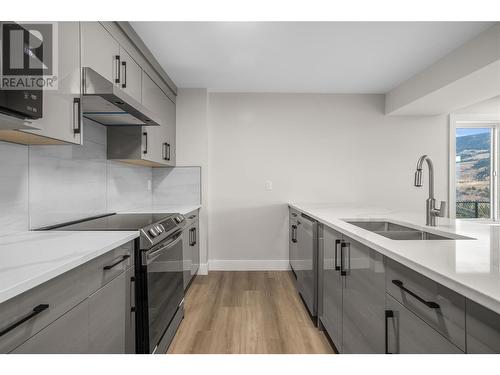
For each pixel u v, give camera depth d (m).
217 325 2.35
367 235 1.45
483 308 0.70
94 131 2.42
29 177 1.69
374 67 3.11
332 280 1.98
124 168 3.02
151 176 3.79
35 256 1.04
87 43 1.71
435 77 2.96
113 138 2.62
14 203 1.58
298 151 3.99
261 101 3.97
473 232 1.57
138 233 1.61
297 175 3.99
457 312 0.79
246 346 2.03
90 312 1.13
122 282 1.43
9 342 0.75
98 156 2.49
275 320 2.44
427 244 1.23
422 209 4.01
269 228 3.98
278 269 3.96
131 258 1.56
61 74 1.46
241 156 3.97
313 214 2.43
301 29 2.36
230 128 3.96
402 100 3.58
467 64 2.53
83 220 2.13
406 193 4.02
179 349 1.99
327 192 4.00
